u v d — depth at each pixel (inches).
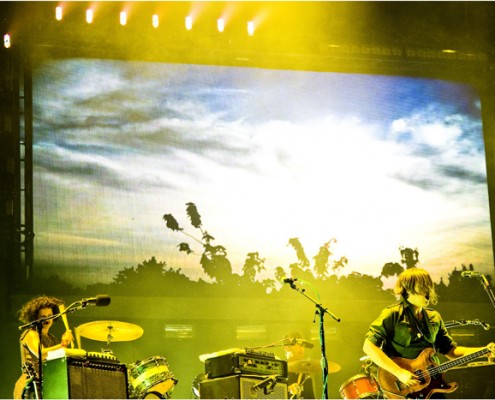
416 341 223.3
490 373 378.3
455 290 470.6
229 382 243.8
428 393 216.1
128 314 432.1
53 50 449.7
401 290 226.7
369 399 307.7
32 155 436.5
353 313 457.4
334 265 460.4
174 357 450.3
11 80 441.4
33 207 430.6
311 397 353.7
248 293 448.1
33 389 237.6
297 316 452.8
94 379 227.6
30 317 267.1
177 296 438.6
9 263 422.6
